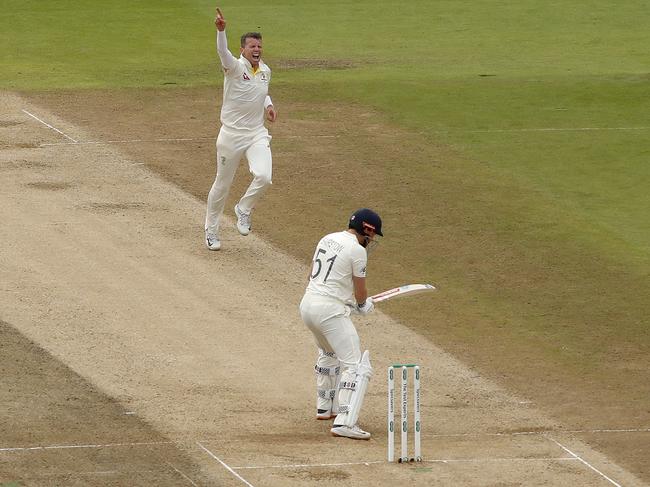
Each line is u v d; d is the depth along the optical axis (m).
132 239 62.25
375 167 75.12
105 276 57.03
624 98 92.38
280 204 68.56
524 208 68.50
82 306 53.28
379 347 50.50
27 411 42.25
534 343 51.44
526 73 101.44
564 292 57.19
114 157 75.75
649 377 48.16
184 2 131.12
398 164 75.81
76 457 38.56
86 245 60.97
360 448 40.53
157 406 43.75
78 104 88.31
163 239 62.53
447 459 39.66
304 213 67.19
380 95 92.25
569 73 101.44
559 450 40.88
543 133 83.00
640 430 42.91
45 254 59.38
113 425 41.62
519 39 117.00
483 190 71.44
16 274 56.47
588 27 122.75
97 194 68.88
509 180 73.31
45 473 37.12
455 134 82.56
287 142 79.75
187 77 98.88
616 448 41.16
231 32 117.44
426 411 44.47
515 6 132.00
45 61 104.06
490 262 60.69
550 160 77.25
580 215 67.56
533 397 46.00
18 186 69.44
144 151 77.31
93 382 45.53
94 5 128.62
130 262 59.06
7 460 38.00
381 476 38.00
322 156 77.06
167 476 37.34
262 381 46.91
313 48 111.19
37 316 51.75
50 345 48.84
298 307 54.88
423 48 112.31
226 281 57.38
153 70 101.44
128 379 46.16
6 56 105.50
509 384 47.19
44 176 71.50
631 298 56.59
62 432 40.66
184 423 42.28
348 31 119.25
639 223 66.38
